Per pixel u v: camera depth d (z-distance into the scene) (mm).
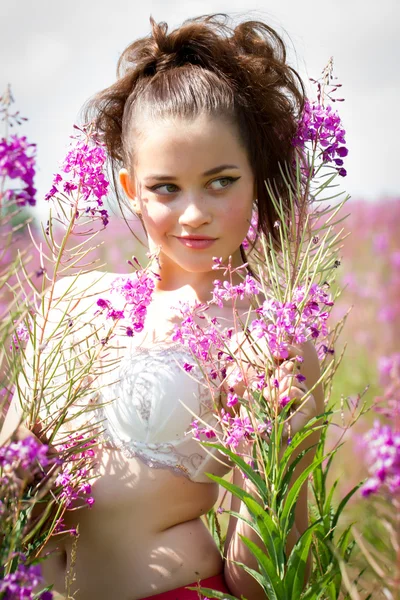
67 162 2322
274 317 2150
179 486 2277
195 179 2338
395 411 1554
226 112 2381
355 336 7023
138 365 2338
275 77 2672
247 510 2189
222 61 2545
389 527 1562
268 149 2527
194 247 2369
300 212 2428
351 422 2520
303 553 1972
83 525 2309
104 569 2293
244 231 2439
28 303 2057
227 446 2195
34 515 2240
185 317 2170
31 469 1991
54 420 2221
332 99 2521
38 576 1569
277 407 2016
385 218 10242
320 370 2498
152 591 2250
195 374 2293
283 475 2064
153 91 2445
